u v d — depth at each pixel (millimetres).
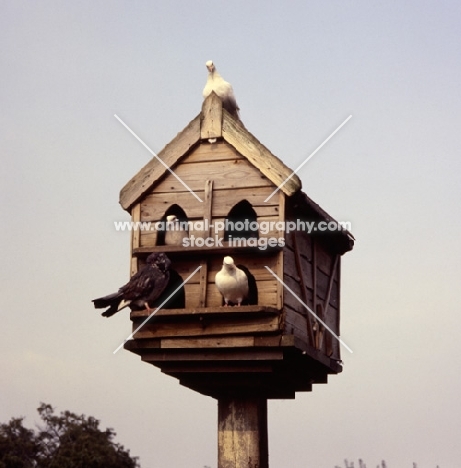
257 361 17953
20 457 26234
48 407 27000
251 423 18781
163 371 18516
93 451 26000
